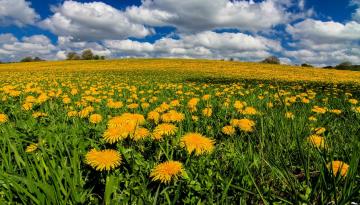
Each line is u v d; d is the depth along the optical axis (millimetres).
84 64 56094
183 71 36500
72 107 5484
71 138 2908
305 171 1945
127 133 2414
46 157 1995
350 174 1571
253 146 2738
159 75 28203
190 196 1958
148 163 2363
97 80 19406
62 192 1804
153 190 2025
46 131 3062
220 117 4301
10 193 1748
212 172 2270
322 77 29938
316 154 2299
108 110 5484
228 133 2979
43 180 1720
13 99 6719
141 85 13672
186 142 2191
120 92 10070
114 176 1992
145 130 2531
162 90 10852
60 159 2219
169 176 1821
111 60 66312
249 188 1993
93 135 3244
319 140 2451
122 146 2400
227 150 2650
